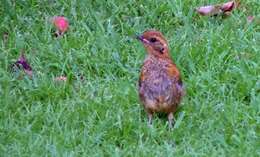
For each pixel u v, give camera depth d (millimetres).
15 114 12000
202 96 12367
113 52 13195
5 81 12555
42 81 12625
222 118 11805
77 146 11336
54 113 11945
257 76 12602
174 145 11398
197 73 12797
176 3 14203
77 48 13344
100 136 11492
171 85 11500
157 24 13938
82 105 12094
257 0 14312
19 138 11500
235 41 13367
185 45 13180
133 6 14242
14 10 14094
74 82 12797
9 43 13406
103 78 12859
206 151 11180
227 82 12609
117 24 13938
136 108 11961
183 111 11820
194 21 14039
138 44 13281
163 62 11539
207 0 14328
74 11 14062
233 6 14156
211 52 13102
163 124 11711
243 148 11203
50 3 14312
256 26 13867
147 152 11141
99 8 14242
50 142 11336
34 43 13469
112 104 12094
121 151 11227
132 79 12703
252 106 12016
